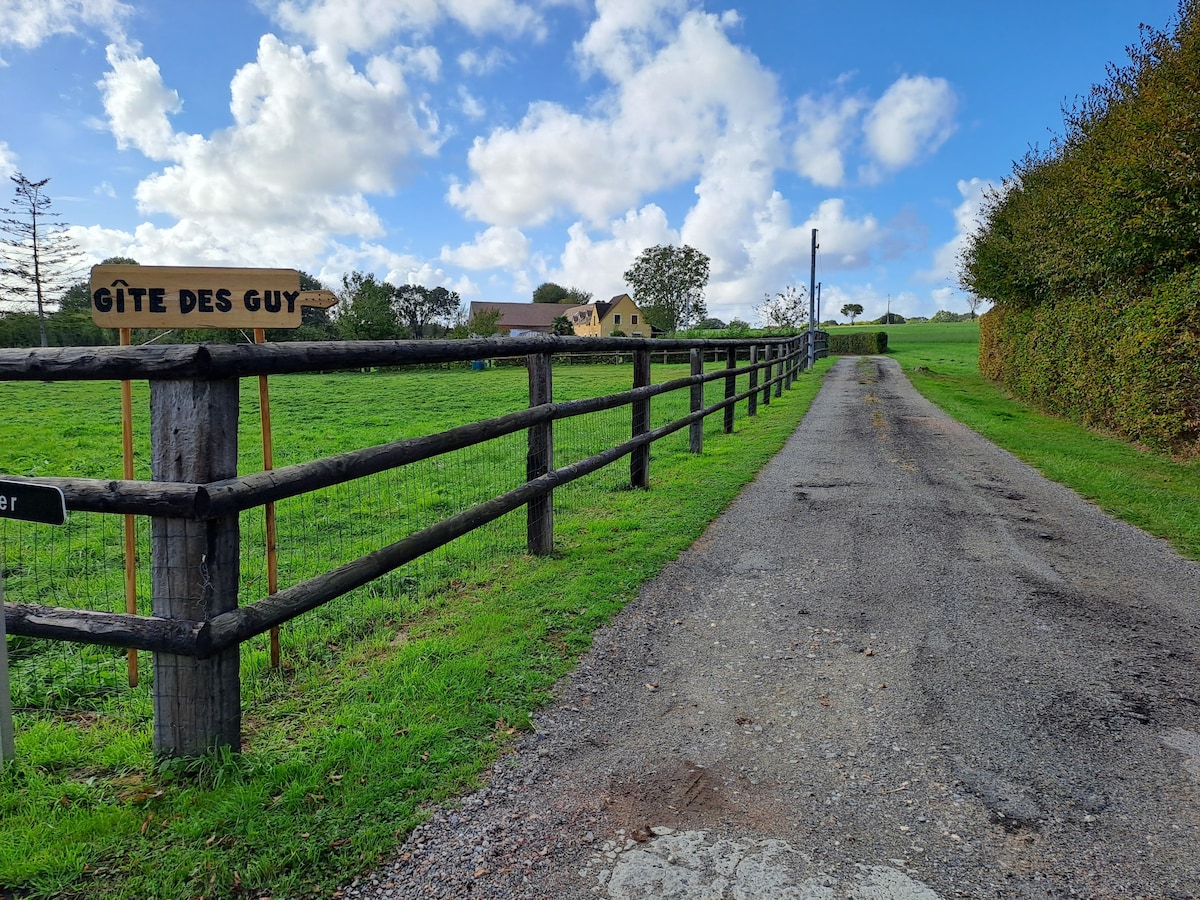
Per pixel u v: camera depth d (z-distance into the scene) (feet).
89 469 27.17
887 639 11.14
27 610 7.18
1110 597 13.07
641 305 250.37
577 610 12.09
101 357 6.86
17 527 17.80
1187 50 28.14
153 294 8.09
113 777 7.26
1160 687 9.66
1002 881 6.12
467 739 8.16
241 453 31.07
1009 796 7.29
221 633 7.01
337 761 7.57
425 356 10.44
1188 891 5.99
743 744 8.24
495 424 12.38
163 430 6.97
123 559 15.46
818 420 38.96
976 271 59.82
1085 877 6.16
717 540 16.53
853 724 8.67
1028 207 50.21
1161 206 28.37
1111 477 23.61
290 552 16.01
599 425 36.06
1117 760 7.94
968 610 12.35
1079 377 37.76
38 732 8.02
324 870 6.11
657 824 6.84
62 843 6.22
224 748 7.32
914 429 35.73
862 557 15.30
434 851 6.39
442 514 19.54
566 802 7.14
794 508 19.56
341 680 9.51
